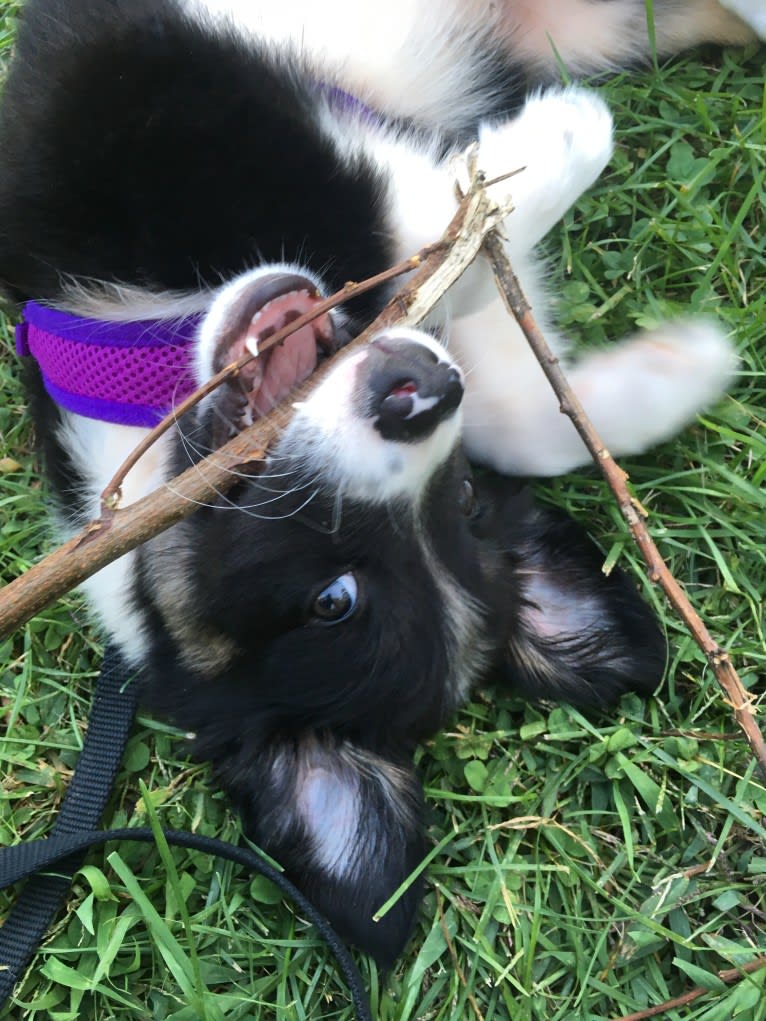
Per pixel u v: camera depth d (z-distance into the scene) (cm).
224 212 36
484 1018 41
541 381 43
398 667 36
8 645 44
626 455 45
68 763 43
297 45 39
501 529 42
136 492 36
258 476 33
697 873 41
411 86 43
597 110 42
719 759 42
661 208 47
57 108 36
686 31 47
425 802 42
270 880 41
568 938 41
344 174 37
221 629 36
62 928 41
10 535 45
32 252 37
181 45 36
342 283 38
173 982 41
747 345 45
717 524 45
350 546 34
